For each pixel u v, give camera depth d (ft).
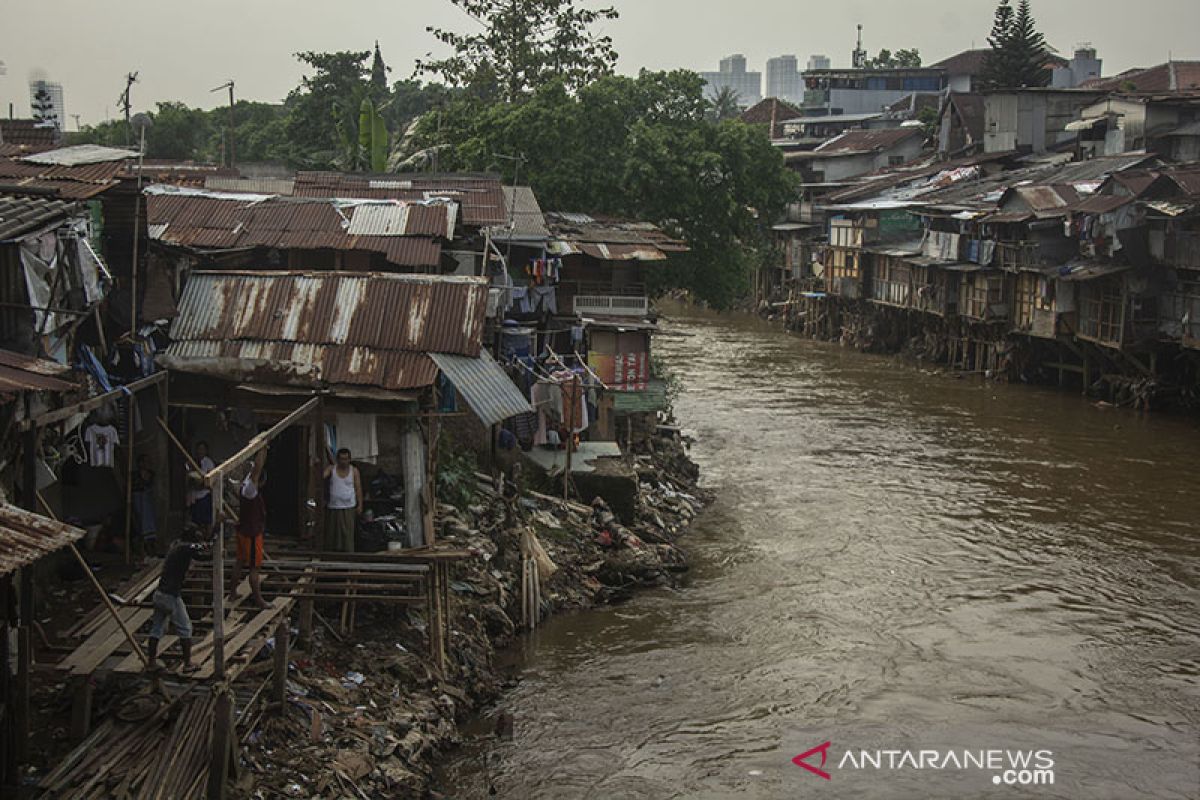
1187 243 115.55
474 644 52.70
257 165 135.44
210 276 54.19
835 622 61.98
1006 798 43.80
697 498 86.43
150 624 40.16
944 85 277.03
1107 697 53.36
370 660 46.26
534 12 138.72
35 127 80.84
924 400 131.34
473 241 84.84
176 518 51.08
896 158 219.61
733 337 190.29
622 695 51.80
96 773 32.35
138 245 51.03
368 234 68.28
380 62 210.18
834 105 277.85
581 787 43.27
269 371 50.52
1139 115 148.05
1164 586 68.49
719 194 125.18
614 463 78.13
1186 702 52.90
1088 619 63.10
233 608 42.06
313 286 53.83
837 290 185.88
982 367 152.35
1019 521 81.97
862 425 116.16
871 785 44.37
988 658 57.57
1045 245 137.39
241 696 38.68
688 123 128.77
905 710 51.44
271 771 36.60
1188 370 125.18
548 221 109.50
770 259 211.82
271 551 49.03
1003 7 199.72
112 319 49.49
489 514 63.57
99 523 49.75
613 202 122.31
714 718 50.01
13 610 33.68
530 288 91.15
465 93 147.74
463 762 44.21
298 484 51.96
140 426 49.52
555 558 65.31
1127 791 44.70
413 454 50.88
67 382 36.24
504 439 76.13
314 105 166.71
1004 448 105.81
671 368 153.79
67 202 44.01
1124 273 123.13
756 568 71.05
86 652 36.81
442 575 49.93
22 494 38.99
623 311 101.60
